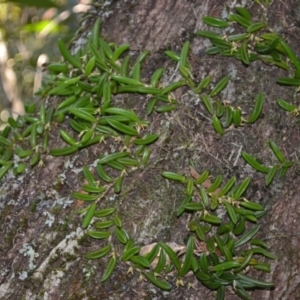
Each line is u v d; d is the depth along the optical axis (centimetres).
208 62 150
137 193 148
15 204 151
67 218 149
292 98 150
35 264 149
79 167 150
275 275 150
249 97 150
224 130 149
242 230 148
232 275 148
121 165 148
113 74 151
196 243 148
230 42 150
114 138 150
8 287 150
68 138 150
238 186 148
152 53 152
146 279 148
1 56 282
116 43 154
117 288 148
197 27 151
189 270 148
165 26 152
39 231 150
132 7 154
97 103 151
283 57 150
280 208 149
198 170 149
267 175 148
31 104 156
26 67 282
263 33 150
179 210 147
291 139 150
